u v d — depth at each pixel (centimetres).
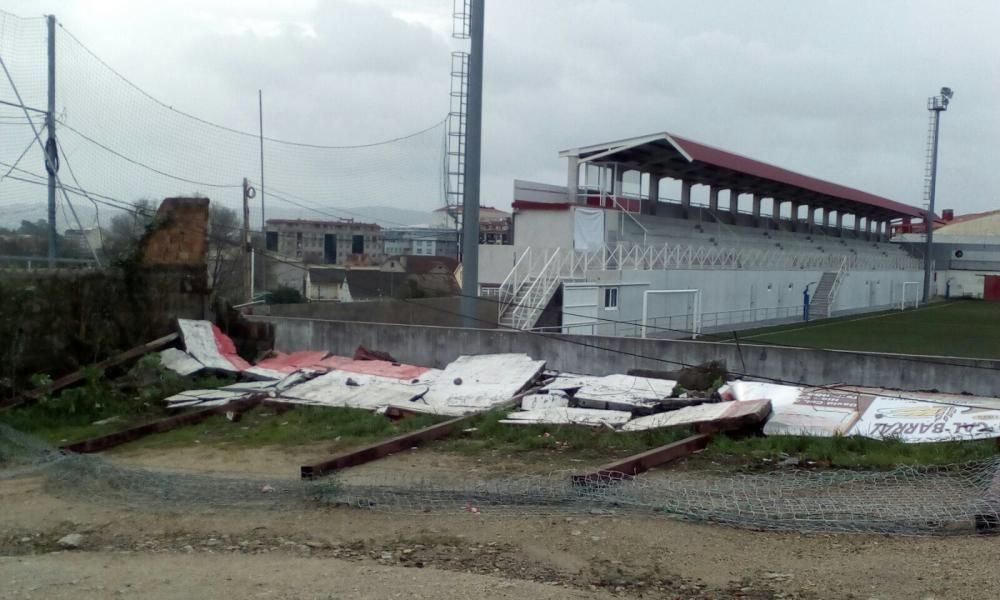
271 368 2025
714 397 1523
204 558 794
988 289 8394
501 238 5703
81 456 1222
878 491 970
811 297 5738
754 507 895
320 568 751
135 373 1817
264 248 3148
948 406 1327
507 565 762
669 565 756
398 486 1012
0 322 1678
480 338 2053
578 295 3131
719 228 5503
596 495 947
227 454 1336
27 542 874
